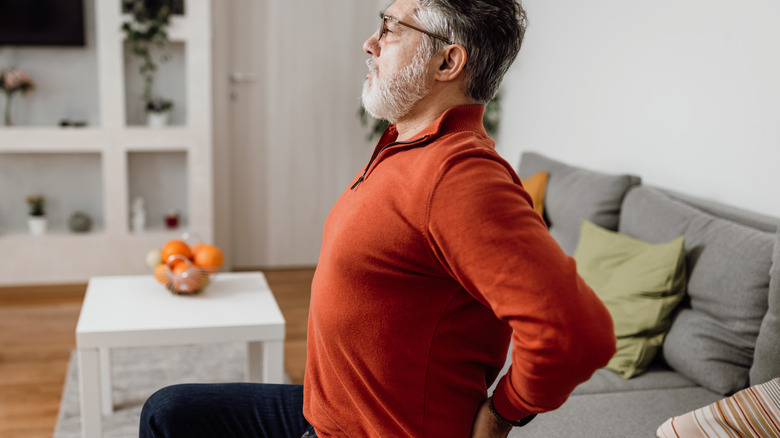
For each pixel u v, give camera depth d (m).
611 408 1.64
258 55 4.18
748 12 2.07
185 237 2.35
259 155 4.31
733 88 2.13
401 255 0.93
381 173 0.99
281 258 4.48
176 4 3.81
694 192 2.33
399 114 1.07
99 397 1.98
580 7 2.99
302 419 1.27
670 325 1.88
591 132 2.93
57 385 2.67
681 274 1.87
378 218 0.94
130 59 3.99
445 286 0.95
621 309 1.91
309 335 1.15
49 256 3.87
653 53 2.52
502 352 1.04
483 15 1.00
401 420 1.00
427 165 0.92
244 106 4.22
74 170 4.09
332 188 4.45
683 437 1.37
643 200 2.20
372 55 1.08
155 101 3.99
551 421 1.57
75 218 3.95
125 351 2.98
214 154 4.12
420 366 0.98
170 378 2.74
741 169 2.11
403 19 1.03
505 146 3.80
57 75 3.95
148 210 4.20
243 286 2.40
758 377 1.58
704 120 2.27
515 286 0.83
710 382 1.72
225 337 2.03
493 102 3.84
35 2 3.76
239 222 4.37
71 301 3.66
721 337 1.73
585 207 2.38
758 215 1.92
